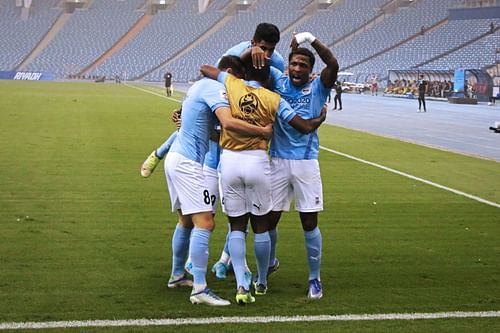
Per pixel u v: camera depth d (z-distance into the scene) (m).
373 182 14.88
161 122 28.31
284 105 6.89
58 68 89.81
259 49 6.86
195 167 6.95
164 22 94.69
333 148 21.03
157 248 9.09
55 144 20.22
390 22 80.44
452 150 21.19
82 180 14.28
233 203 7.02
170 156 7.05
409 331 6.19
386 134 26.31
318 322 6.39
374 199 12.95
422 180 15.21
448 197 13.30
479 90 52.62
